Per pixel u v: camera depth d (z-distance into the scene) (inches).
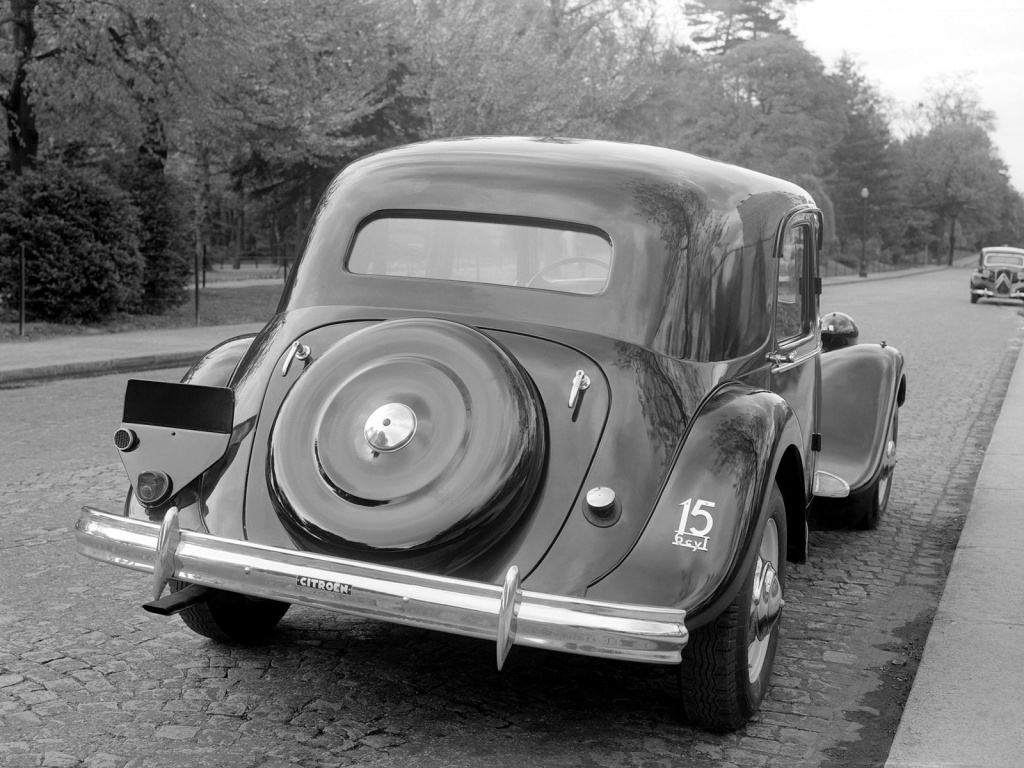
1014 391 487.8
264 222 1353.3
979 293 1387.8
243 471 128.4
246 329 737.6
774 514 139.3
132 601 177.6
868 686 153.6
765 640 142.5
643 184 141.3
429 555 114.7
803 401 183.9
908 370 585.0
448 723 134.1
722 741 132.3
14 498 247.3
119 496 252.4
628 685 148.8
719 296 141.5
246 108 873.5
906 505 275.6
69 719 131.3
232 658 153.8
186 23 726.5
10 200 662.5
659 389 129.0
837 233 3641.7
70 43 708.0
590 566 116.0
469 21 1092.5
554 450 123.1
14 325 652.1
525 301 137.6
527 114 1081.4
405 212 145.9
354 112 951.0
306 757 123.0
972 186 4584.2
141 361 550.9
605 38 1595.7
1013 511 252.4
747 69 2733.8
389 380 124.0
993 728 132.8
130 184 788.0
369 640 163.0
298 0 898.7
